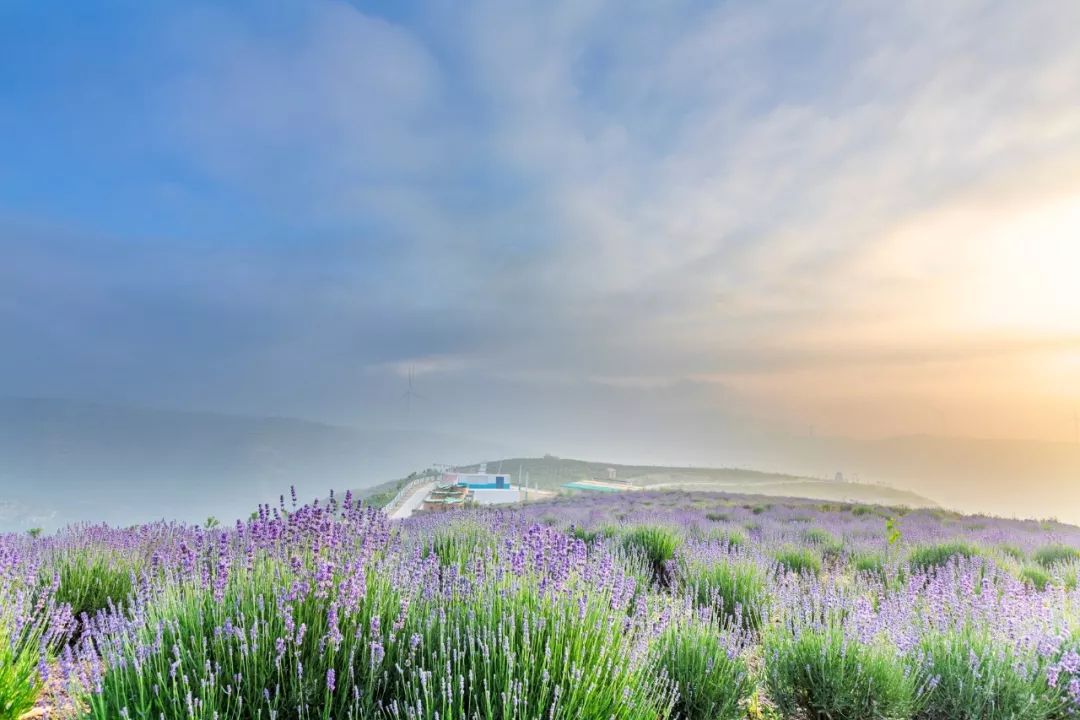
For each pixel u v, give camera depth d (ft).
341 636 11.28
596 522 46.21
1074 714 13.57
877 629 16.03
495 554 19.34
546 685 10.51
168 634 12.09
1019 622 16.93
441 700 10.21
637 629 15.83
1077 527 65.46
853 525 58.03
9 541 24.95
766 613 19.38
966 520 70.95
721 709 13.61
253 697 10.37
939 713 14.71
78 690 10.67
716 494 143.33
